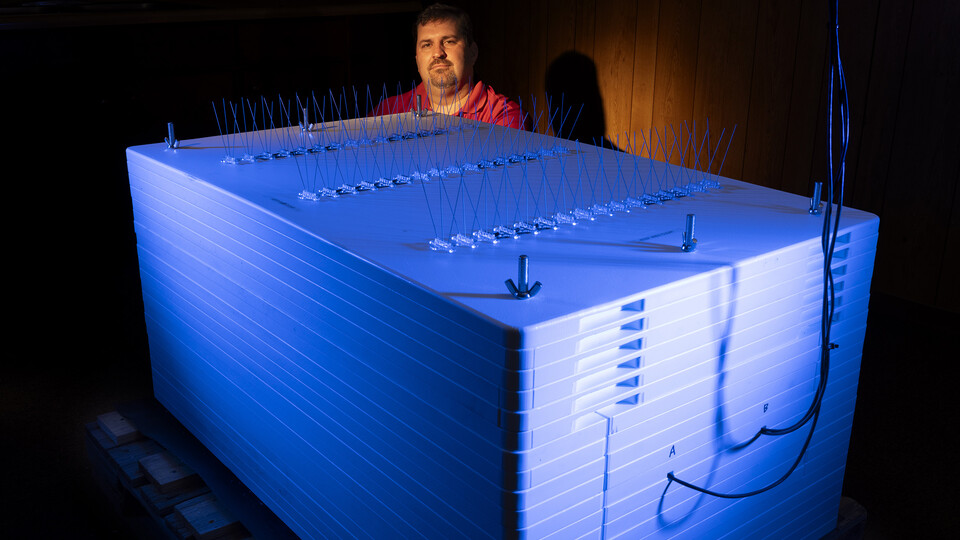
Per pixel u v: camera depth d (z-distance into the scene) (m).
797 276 1.53
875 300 3.47
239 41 4.21
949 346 3.14
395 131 2.40
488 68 4.94
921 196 3.26
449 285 1.31
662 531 1.51
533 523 1.28
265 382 1.83
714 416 1.50
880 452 2.51
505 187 1.88
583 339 1.23
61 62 3.76
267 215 1.66
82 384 2.91
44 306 3.51
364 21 4.58
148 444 2.30
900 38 3.16
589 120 4.44
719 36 3.73
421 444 1.40
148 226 2.19
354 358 1.51
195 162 2.04
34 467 2.46
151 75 3.99
